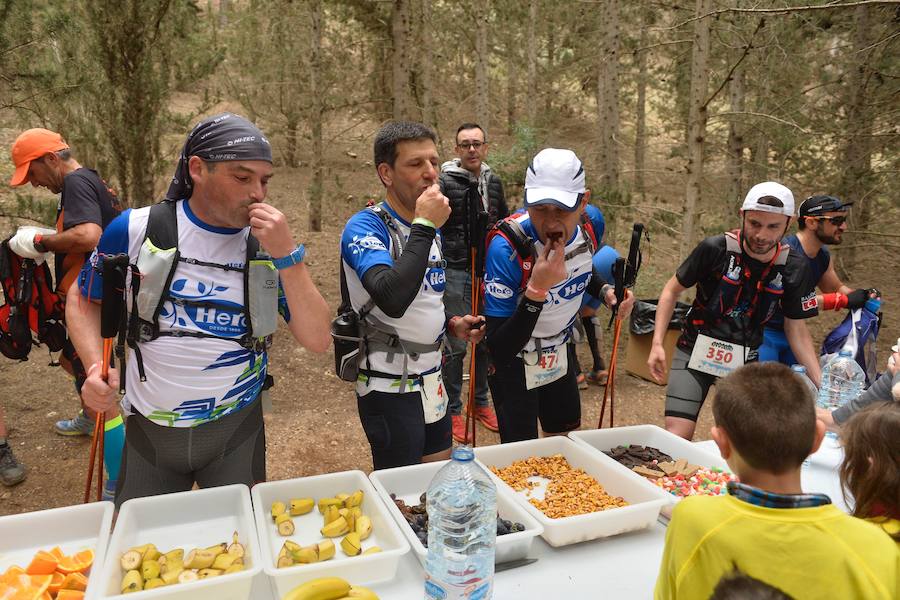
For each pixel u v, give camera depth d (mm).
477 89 10125
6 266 3256
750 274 2977
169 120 5852
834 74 8195
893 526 1439
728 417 1312
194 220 1893
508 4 12414
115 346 2057
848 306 3732
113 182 6207
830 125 7977
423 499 2027
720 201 9125
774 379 1324
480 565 1543
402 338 2287
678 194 11828
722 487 2168
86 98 5199
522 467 2309
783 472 1275
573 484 2203
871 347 3699
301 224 10016
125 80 5145
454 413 4418
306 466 4035
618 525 1912
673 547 1304
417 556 1801
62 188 3289
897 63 7223
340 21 10812
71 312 1979
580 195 2434
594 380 5418
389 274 2043
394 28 6691
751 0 6613
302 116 12188
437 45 12648
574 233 2604
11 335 3285
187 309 1888
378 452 2352
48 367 5039
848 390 3160
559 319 2672
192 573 1609
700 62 5629
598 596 1646
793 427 1244
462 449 1562
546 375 2713
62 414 4383
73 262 3295
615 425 4727
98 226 3186
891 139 7223
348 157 13938
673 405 3143
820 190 8109
